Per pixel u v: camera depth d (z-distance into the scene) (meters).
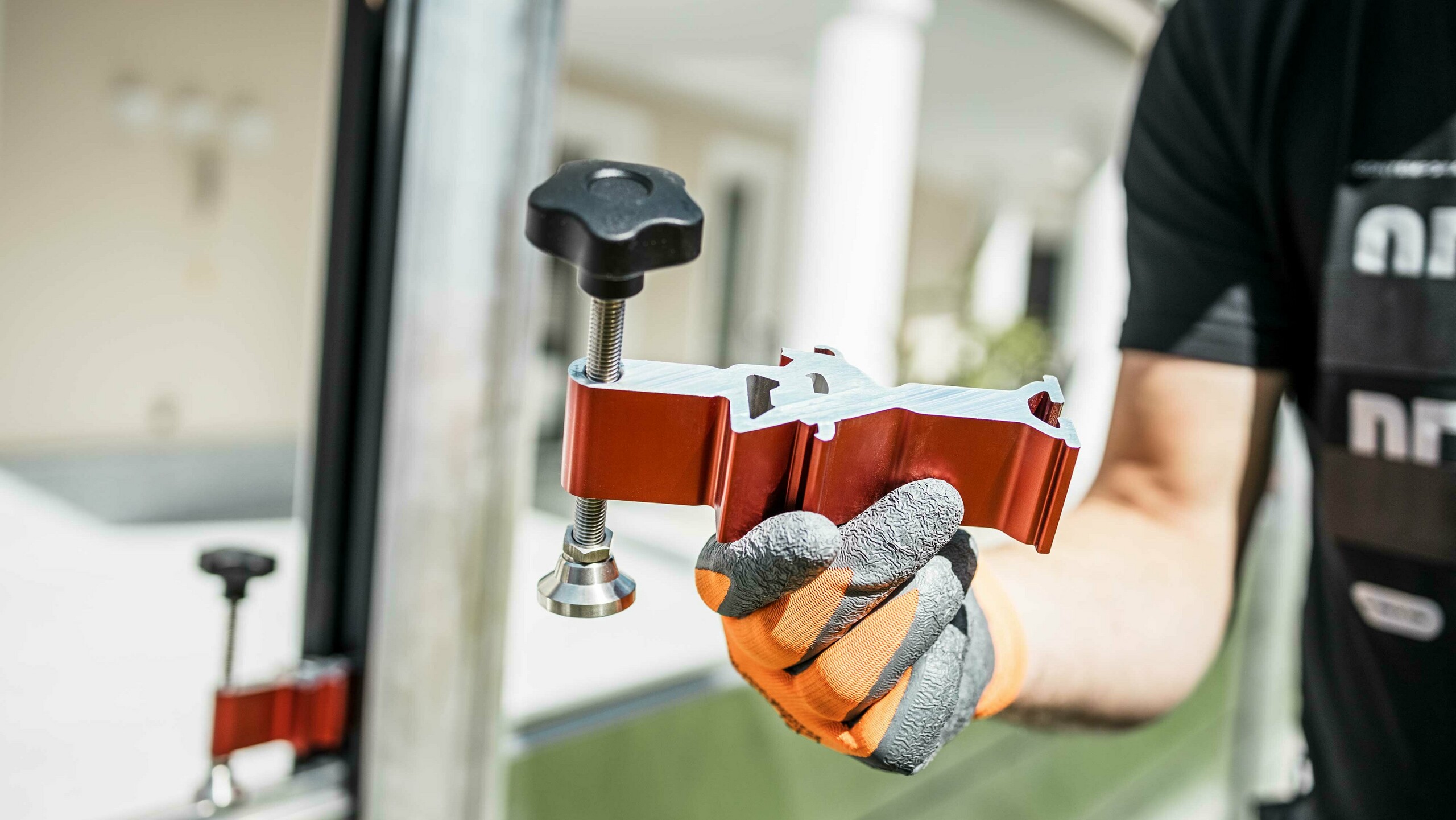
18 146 4.13
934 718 0.49
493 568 1.00
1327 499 0.87
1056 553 0.77
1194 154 0.90
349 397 1.01
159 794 1.53
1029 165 8.66
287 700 0.99
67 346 4.41
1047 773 2.43
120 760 1.62
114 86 4.38
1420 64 0.78
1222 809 3.15
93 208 4.40
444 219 0.91
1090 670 0.68
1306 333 0.89
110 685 1.95
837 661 0.45
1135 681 0.72
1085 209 5.45
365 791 1.01
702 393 0.40
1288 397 0.96
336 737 1.02
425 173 0.90
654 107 7.07
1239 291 0.86
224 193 4.83
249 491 4.80
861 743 0.48
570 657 1.83
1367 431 0.82
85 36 4.23
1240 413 0.86
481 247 0.92
